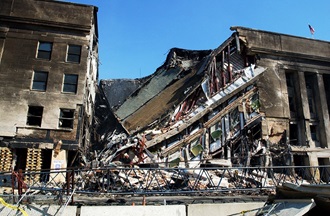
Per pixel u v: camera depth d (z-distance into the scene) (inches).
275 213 310.3
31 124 801.6
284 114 997.8
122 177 597.9
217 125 905.5
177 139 864.9
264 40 1063.0
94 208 342.3
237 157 826.2
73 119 812.0
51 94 822.5
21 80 820.0
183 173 585.0
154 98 1093.1
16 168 770.8
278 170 899.4
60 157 770.2
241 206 398.3
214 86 975.6
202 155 849.5
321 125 1037.8
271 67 1043.9
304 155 960.9
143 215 351.9
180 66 1135.0
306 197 318.7
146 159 797.2
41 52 863.1
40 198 385.1
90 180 566.6
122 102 1219.2
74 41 882.8
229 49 1039.6
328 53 1125.1
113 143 882.8
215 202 426.9
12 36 852.6
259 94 985.5
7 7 860.6
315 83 1090.1
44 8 880.3
